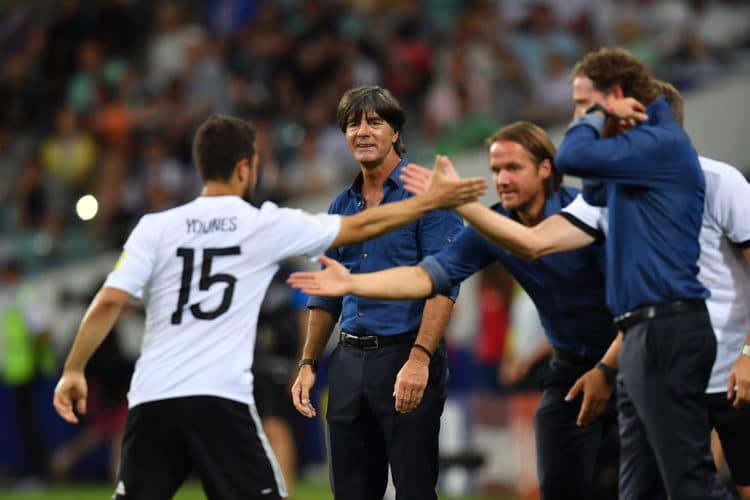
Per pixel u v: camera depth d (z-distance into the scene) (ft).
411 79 177.68
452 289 62.28
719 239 60.49
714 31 166.61
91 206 173.47
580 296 64.08
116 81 199.21
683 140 56.95
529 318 105.40
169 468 57.11
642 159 56.08
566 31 170.81
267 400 96.02
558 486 66.90
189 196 175.01
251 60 187.62
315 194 161.89
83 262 166.81
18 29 215.72
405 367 61.16
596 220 61.00
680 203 56.39
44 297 164.04
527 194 64.34
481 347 135.74
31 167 183.93
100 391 137.28
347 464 64.28
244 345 57.26
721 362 60.95
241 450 56.44
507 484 116.57
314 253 57.67
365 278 58.13
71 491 135.64
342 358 64.69
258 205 152.46
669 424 55.62
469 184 56.75
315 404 140.05
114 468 141.59
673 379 55.62
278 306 98.94
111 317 56.95
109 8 207.82
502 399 117.39
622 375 57.41
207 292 57.16
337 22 188.55
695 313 56.03
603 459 71.61
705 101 140.77
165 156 177.99
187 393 56.24
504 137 64.49
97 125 185.78
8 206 182.19
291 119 178.70
